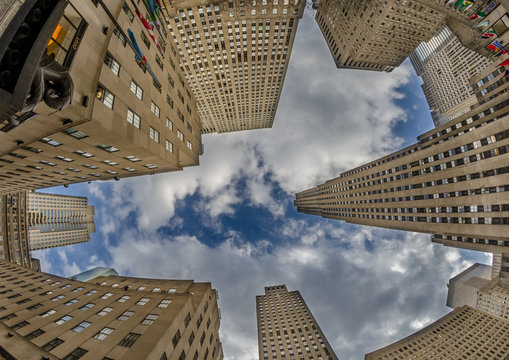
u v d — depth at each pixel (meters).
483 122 52.97
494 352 98.06
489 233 45.28
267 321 111.50
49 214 169.62
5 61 4.98
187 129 39.09
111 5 18.02
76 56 13.68
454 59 179.62
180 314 28.48
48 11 5.70
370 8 90.25
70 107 13.68
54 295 35.28
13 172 29.28
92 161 26.28
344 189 119.06
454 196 52.69
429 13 84.56
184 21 62.19
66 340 23.78
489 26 36.81
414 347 110.38
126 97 20.91
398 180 72.56
